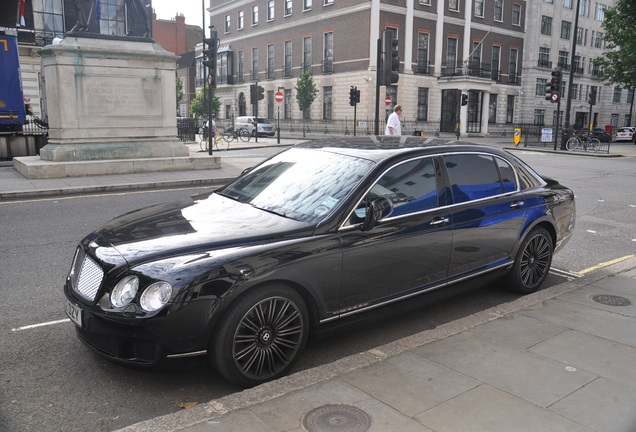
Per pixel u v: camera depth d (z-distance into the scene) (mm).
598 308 4766
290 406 3043
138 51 14531
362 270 4039
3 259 6594
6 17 18172
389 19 41438
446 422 2910
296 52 48906
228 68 58719
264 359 3619
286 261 3627
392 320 4914
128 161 14422
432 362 3637
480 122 48125
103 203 10555
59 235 7852
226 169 15930
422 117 45031
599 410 3072
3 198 10930
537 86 56500
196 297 3324
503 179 5227
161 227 3977
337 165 4523
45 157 14367
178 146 15641
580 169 18938
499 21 49531
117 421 3232
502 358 3719
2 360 3971
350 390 3236
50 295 5352
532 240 5453
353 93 31766
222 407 3025
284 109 51375
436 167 4684
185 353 3371
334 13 43688
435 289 4613
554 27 57062
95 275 3562
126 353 3418
